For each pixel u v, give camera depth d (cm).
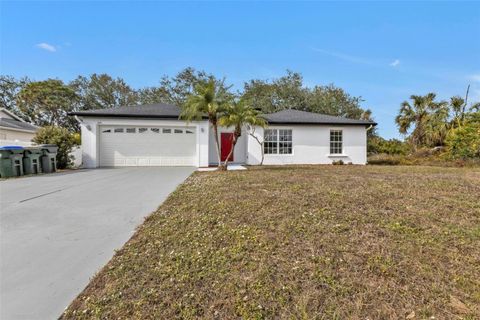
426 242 313
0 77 2842
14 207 516
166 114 1436
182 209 467
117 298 219
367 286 229
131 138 1427
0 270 269
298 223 376
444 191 584
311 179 788
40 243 339
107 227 399
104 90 3081
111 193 655
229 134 1639
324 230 349
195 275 250
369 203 478
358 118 2722
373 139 2352
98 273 261
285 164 1589
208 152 1455
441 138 1912
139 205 530
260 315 196
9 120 2133
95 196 619
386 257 276
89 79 3072
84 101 3044
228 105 1085
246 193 575
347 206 459
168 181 856
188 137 1462
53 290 233
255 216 411
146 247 316
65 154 1327
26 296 225
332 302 209
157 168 1322
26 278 254
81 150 1424
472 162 1459
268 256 282
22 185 786
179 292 224
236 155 1642
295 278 241
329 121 1623
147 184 796
